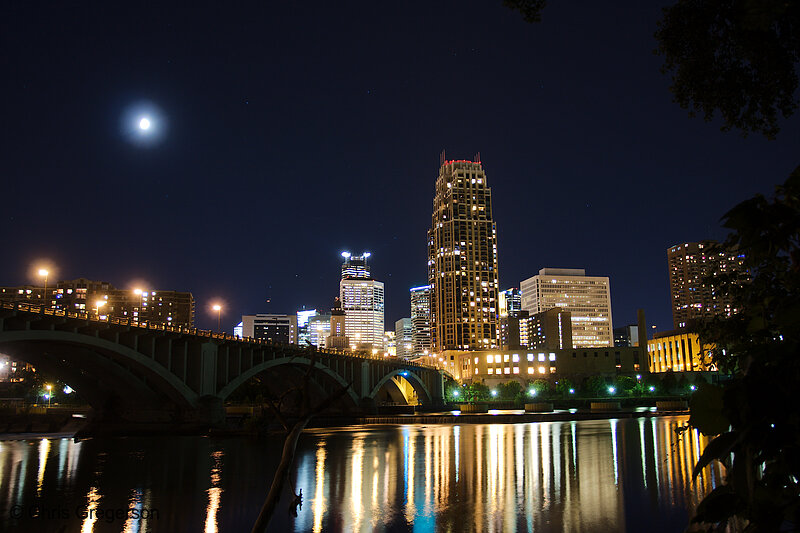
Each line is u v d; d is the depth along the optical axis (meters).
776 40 7.89
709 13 8.27
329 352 119.00
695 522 3.13
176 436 80.88
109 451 63.97
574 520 31.11
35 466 52.38
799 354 3.02
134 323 74.00
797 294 3.33
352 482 43.94
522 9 7.88
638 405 172.12
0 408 108.38
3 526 30.36
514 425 105.75
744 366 3.26
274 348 102.00
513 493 38.88
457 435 85.69
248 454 61.28
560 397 186.38
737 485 3.01
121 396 84.94
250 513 33.34
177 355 83.31
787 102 8.55
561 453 59.78
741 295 6.88
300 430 5.65
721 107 9.06
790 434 2.84
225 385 89.56
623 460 53.28
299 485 42.56
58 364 77.81
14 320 59.84
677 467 47.69
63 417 97.56
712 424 3.06
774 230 3.58
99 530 29.61
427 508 34.53
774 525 2.84
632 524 30.00
